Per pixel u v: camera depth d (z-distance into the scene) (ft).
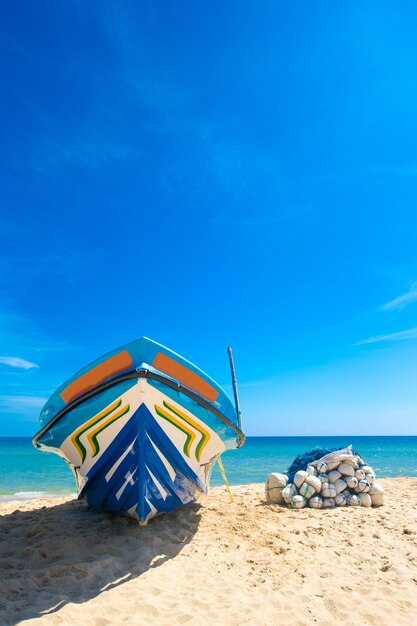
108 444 19.71
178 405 19.40
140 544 18.49
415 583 14.33
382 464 89.81
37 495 45.14
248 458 114.11
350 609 12.54
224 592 13.74
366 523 22.50
